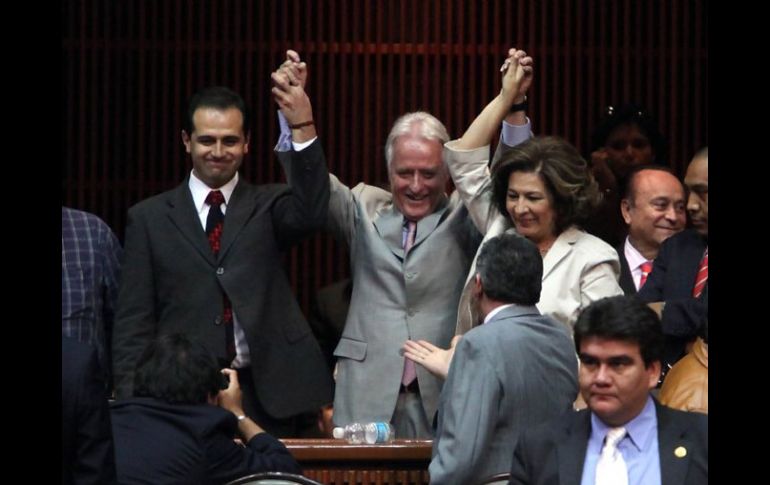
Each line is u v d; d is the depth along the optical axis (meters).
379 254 16.89
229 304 16.62
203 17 22.33
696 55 22.16
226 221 16.72
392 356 16.70
